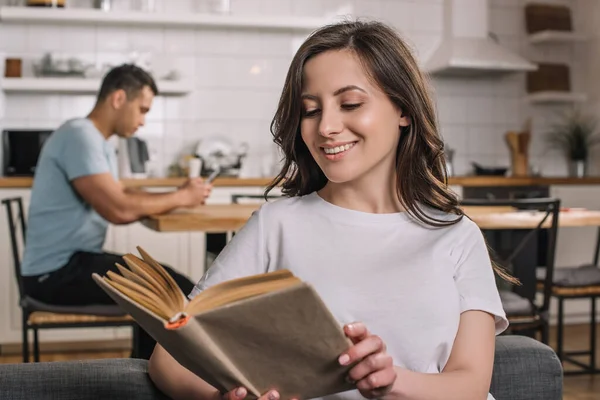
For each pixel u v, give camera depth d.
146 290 0.86
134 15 4.80
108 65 4.85
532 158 5.68
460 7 5.33
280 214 1.18
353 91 1.08
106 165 2.94
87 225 2.94
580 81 5.76
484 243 1.20
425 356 1.08
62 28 4.95
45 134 4.59
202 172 4.89
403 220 1.17
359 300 1.10
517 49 5.67
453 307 1.11
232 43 5.20
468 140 5.60
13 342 4.25
